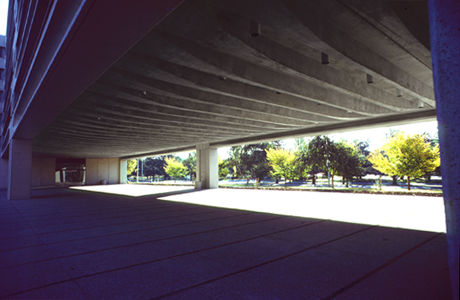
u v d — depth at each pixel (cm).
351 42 741
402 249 595
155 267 510
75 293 402
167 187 3366
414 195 1720
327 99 1225
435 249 589
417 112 1608
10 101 1944
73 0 538
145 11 475
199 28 666
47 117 1324
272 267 500
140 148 3138
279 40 759
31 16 827
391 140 2073
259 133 2172
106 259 564
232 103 1295
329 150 2695
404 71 1009
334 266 498
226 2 536
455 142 182
